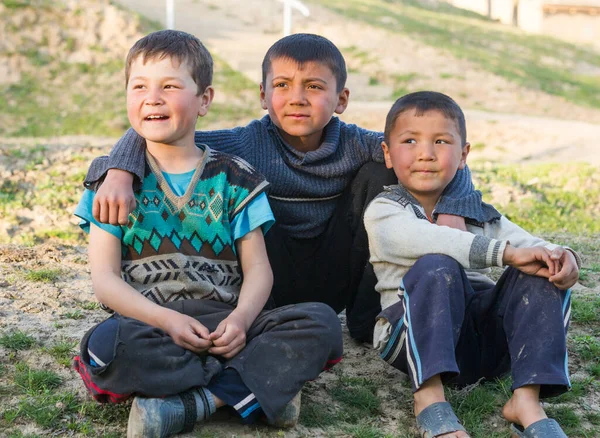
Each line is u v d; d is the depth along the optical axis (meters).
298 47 2.89
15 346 3.10
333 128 3.07
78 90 16.31
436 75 19.70
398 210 2.83
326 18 23.47
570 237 5.60
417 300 2.55
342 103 3.12
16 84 16.16
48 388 2.81
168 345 2.41
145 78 2.62
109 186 2.52
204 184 2.68
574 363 3.26
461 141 2.88
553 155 12.80
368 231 2.89
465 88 19.11
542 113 17.97
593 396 2.99
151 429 2.32
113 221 2.48
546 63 23.94
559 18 30.86
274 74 2.91
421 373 2.48
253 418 2.51
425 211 2.96
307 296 3.22
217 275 2.67
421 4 31.44
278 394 2.44
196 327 2.44
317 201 3.10
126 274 2.62
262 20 22.75
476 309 2.80
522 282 2.60
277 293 3.14
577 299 3.91
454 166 2.85
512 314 2.61
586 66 24.83
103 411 2.64
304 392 2.90
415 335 2.53
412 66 20.19
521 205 7.30
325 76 2.90
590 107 18.94
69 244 5.19
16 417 2.60
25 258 4.37
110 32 18.28
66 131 14.83
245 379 2.43
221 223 2.67
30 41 17.33
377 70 19.64
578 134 14.40
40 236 5.47
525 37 26.81
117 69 17.19
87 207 2.63
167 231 2.62
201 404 2.41
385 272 2.87
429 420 2.47
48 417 2.57
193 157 2.72
